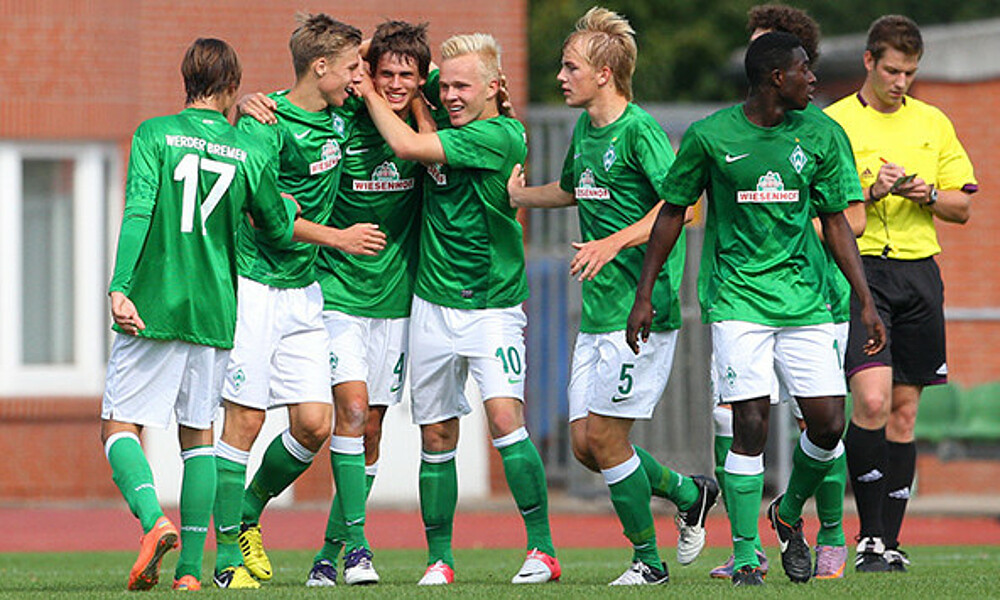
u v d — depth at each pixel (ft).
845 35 395.55
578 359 102.47
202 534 94.27
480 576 113.70
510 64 233.14
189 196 91.66
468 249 103.60
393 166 104.53
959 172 118.52
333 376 104.47
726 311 92.27
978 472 244.01
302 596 85.61
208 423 94.17
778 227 91.66
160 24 228.02
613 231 100.63
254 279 100.68
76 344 236.63
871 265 116.57
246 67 227.40
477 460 229.66
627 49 100.17
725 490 93.71
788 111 91.91
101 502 226.79
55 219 234.58
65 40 229.86
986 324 242.17
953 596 85.05
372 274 105.40
